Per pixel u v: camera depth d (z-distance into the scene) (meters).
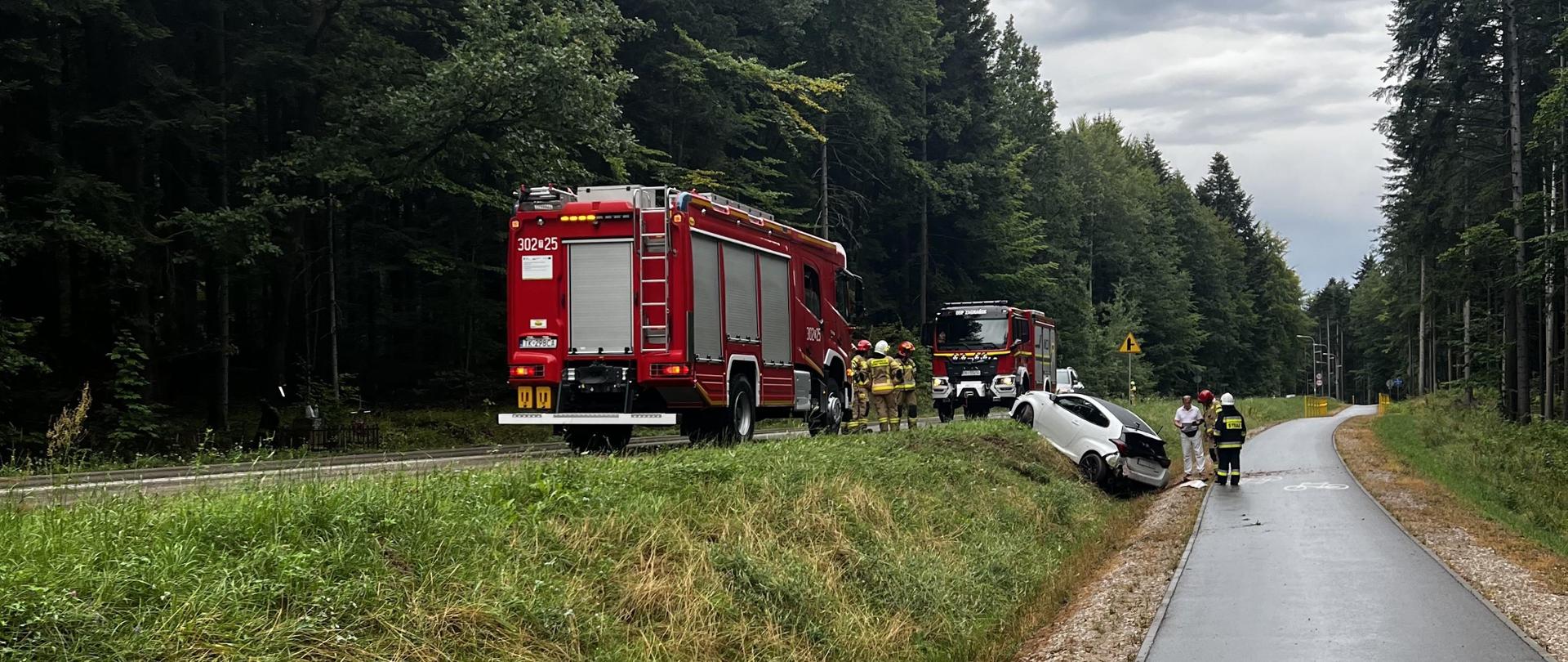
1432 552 12.59
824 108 38.56
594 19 21.70
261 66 22.55
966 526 13.46
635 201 14.83
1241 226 124.88
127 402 18.27
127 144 20.89
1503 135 32.50
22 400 20.00
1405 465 24.17
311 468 9.50
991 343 31.31
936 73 47.91
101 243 18.41
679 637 7.74
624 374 14.70
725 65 32.12
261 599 5.76
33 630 4.86
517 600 6.77
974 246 55.06
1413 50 32.47
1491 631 8.83
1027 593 11.77
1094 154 81.69
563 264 14.94
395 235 28.98
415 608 6.27
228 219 19.45
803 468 11.88
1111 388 62.56
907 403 18.97
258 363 30.86
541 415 14.92
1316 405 73.50
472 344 30.41
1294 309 125.25
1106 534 15.92
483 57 20.25
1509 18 30.53
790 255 18.16
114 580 5.40
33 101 20.30
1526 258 30.84
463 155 22.45
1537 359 39.50
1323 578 11.09
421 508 7.46
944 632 10.20
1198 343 84.38
